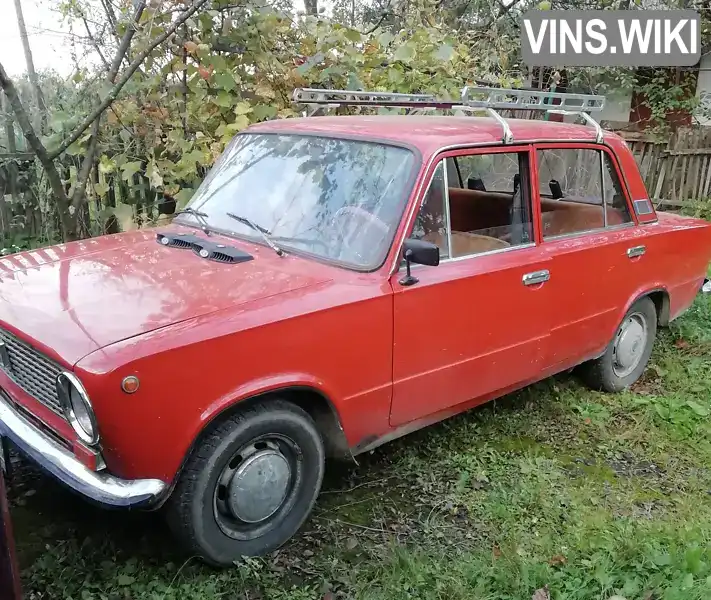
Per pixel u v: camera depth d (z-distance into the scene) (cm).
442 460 405
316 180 370
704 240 547
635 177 489
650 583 308
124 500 261
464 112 659
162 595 287
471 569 312
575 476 404
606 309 465
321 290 312
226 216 391
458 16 1267
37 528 327
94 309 288
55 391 279
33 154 718
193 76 620
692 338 613
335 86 697
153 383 260
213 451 286
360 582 302
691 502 383
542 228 417
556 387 510
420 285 339
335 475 388
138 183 691
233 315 284
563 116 613
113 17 621
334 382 316
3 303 306
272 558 317
